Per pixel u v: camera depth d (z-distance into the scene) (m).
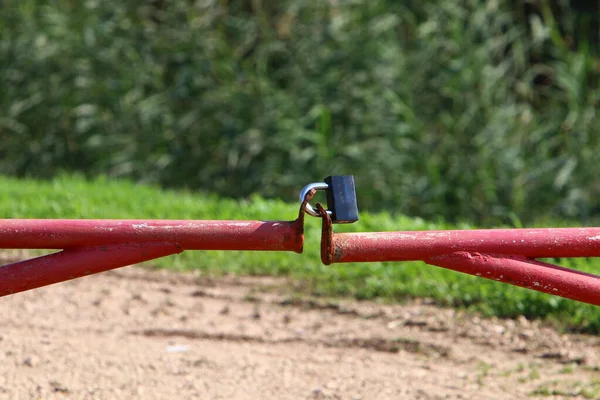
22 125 14.07
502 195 11.98
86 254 3.28
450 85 12.20
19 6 14.20
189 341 5.74
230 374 5.17
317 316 6.29
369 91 12.36
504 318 6.14
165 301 6.58
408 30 12.91
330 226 3.25
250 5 13.75
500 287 6.50
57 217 8.69
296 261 7.45
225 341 5.76
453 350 5.63
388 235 3.35
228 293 6.81
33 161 14.06
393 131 12.22
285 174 12.49
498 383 5.11
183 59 13.23
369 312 6.34
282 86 13.11
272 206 8.85
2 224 3.25
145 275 7.25
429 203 12.02
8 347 5.42
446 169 12.13
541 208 12.02
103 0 13.73
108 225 3.29
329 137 12.39
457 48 12.25
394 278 6.93
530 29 13.66
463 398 4.88
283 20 13.32
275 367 5.30
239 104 12.73
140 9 13.75
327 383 5.07
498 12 12.86
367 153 12.20
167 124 13.20
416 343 5.74
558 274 3.38
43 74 13.88
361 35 12.47
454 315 6.24
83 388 4.88
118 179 13.20
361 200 12.35
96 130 13.62
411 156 12.20
